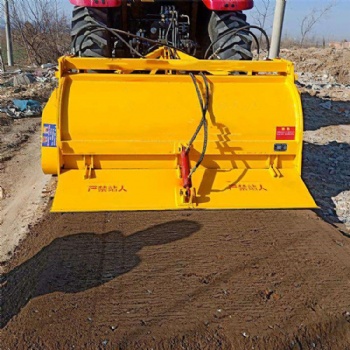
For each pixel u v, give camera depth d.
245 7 5.66
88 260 3.61
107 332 2.88
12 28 21.80
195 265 3.54
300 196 4.21
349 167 6.45
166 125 4.23
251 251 3.73
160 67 4.29
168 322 2.97
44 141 4.55
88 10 5.53
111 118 4.20
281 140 4.32
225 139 4.26
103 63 4.25
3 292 3.45
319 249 3.80
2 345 2.84
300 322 2.99
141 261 3.59
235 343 2.83
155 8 6.39
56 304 3.13
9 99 10.71
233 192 4.20
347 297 3.23
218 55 5.73
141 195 4.12
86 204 4.02
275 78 4.41
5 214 5.04
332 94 11.65
